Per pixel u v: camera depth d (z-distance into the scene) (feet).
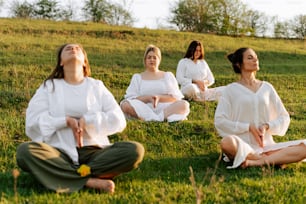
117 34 90.53
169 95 31.19
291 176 20.36
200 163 22.65
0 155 22.22
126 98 31.45
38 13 157.89
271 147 22.26
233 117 23.26
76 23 106.32
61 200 16.20
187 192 17.31
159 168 21.67
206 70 41.65
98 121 18.83
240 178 19.86
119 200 16.38
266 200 16.61
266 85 23.56
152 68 31.96
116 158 17.88
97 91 19.84
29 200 15.98
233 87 23.36
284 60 83.97
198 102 39.68
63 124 18.52
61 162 17.57
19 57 61.05
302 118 36.47
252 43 100.12
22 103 36.24
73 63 19.45
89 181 17.69
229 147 21.30
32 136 19.17
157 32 95.81
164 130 27.22
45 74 51.44
